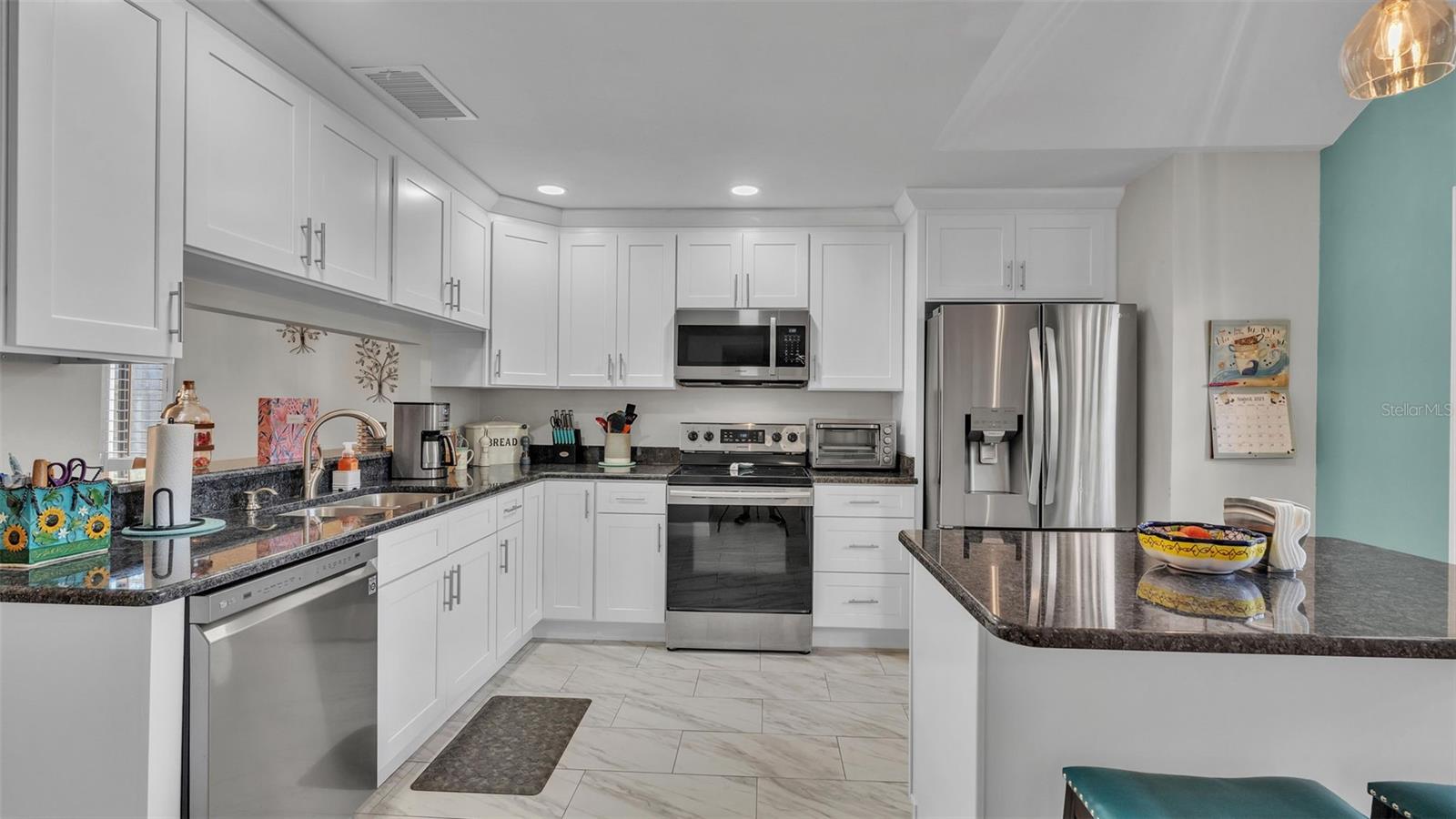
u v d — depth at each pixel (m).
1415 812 1.14
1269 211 2.93
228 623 1.50
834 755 2.49
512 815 2.12
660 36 2.09
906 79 2.35
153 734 1.36
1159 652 1.39
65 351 1.45
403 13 1.95
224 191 1.87
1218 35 2.49
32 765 1.38
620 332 3.95
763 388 3.99
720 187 3.50
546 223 3.90
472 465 3.88
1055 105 2.76
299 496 2.60
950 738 1.59
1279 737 1.38
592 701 2.95
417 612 2.34
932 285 3.58
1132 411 3.18
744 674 3.26
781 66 2.27
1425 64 1.24
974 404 3.25
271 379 2.76
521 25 2.02
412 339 3.54
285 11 1.93
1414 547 2.48
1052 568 1.56
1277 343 2.89
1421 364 2.45
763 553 3.58
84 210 1.49
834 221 3.88
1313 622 1.16
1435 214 2.40
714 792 2.26
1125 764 1.39
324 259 2.28
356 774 1.97
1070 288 3.53
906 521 3.58
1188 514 2.95
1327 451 2.85
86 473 1.89
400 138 2.73
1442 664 1.36
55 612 1.38
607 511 3.65
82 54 1.48
